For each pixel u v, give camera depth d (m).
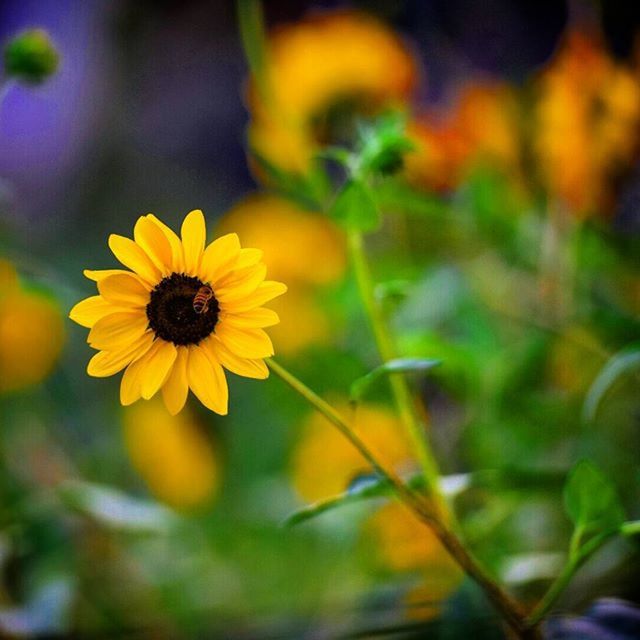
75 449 1.71
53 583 1.26
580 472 1.07
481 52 1.67
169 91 2.89
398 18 1.66
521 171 1.37
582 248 1.33
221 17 2.86
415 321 1.35
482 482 1.14
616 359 1.17
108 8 2.88
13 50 1.20
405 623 1.18
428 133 1.33
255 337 1.03
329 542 1.43
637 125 1.31
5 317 1.43
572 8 1.34
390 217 1.45
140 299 1.03
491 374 1.30
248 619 1.32
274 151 1.26
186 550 1.49
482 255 1.40
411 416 1.13
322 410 1.06
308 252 1.51
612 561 1.26
